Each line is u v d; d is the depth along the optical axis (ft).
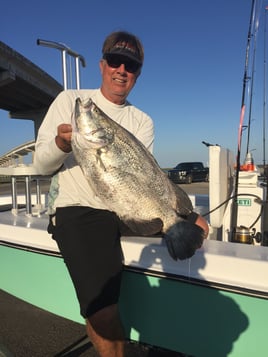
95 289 5.33
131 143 5.53
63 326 9.49
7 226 7.77
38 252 7.05
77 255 5.55
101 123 5.24
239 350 5.17
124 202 5.43
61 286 6.81
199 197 12.43
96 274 5.41
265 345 4.95
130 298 6.19
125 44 6.55
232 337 5.21
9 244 7.58
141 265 5.98
